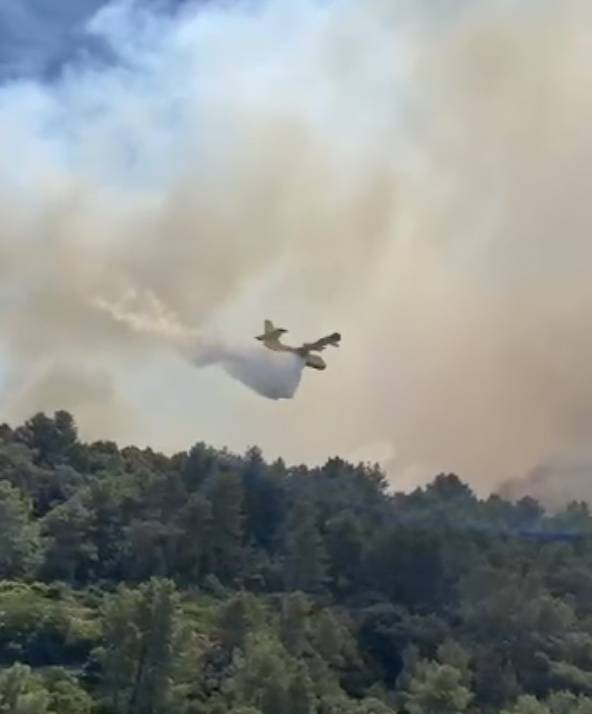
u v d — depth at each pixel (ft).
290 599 467.93
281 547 620.49
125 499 617.62
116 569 570.87
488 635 507.30
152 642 396.16
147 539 567.59
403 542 587.27
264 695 379.96
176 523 588.50
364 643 509.76
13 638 450.30
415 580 577.84
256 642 423.64
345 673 476.95
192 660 414.21
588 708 422.00
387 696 448.24
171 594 406.82
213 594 542.57
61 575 553.64
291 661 408.87
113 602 427.33
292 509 634.84
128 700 392.47
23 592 508.94
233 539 592.60
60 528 564.71
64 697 386.93
